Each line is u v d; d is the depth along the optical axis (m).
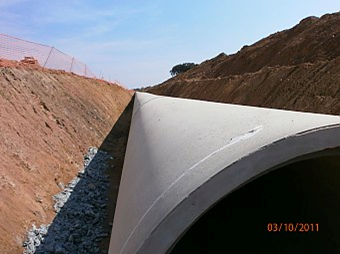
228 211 6.52
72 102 21.83
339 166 4.36
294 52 32.69
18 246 8.24
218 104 7.52
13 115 13.90
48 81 21.17
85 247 9.00
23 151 12.27
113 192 13.14
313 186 5.27
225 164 3.40
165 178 3.96
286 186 5.89
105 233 9.74
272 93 25.19
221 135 4.26
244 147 3.57
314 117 4.14
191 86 46.50
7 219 8.65
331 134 3.51
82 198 12.08
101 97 28.39
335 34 29.36
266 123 4.14
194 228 6.29
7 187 9.68
